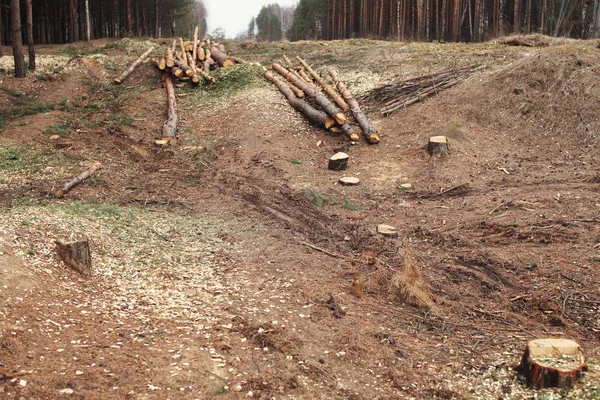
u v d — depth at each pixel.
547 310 6.20
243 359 4.95
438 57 18.61
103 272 6.62
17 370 4.28
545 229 8.48
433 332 5.78
